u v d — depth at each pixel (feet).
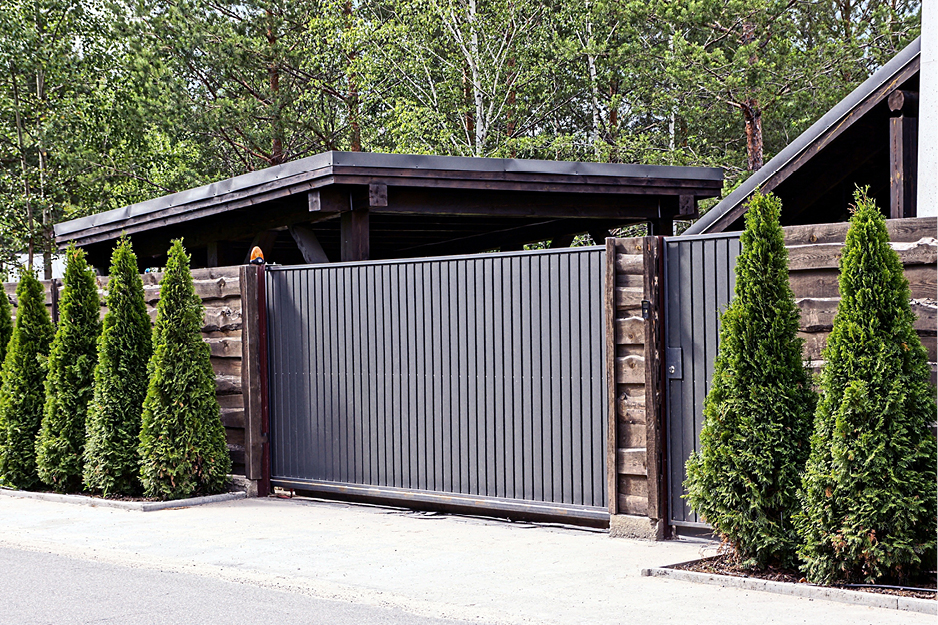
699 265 24.97
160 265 58.03
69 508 33.83
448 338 30.09
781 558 21.38
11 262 98.99
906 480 19.21
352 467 32.65
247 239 50.03
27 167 99.04
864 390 19.34
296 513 31.45
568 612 18.84
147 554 25.54
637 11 78.95
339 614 19.26
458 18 84.07
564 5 85.51
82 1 101.09
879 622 17.60
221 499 34.24
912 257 21.22
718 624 17.79
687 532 25.54
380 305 31.81
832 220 42.14
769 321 21.31
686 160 80.48
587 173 39.32
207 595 21.04
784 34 77.20
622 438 26.32
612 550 24.64
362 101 95.40
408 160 35.45
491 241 54.29
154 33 91.15
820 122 33.96
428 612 19.26
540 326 28.07
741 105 75.05
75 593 21.45
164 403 33.83
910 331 19.52
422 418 30.76
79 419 36.58
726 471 21.50
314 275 33.65
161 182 98.48
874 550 19.29
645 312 25.43
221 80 93.76
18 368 38.75
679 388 25.30
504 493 28.89
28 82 99.91
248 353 34.63
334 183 34.53
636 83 84.33
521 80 86.63
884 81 31.45
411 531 28.02
